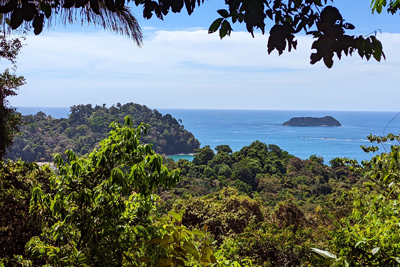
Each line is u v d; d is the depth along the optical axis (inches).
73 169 85.0
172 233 40.3
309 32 33.4
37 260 90.1
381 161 106.4
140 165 82.0
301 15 33.2
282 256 141.9
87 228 75.9
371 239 76.1
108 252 70.5
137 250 76.7
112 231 72.7
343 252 77.8
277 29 32.9
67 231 81.0
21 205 127.6
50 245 81.2
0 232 124.2
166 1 33.9
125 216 86.4
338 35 32.4
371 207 113.6
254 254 146.3
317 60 33.5
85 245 79.0
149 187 82.7
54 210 83.0
